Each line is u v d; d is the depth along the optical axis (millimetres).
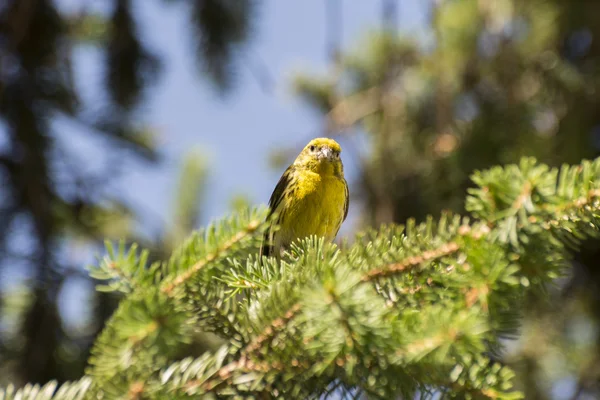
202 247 5035
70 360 10148
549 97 12109
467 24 12688
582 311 12258
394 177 12781
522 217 4895
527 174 5012
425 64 13117
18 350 10055
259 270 5250
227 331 4953
